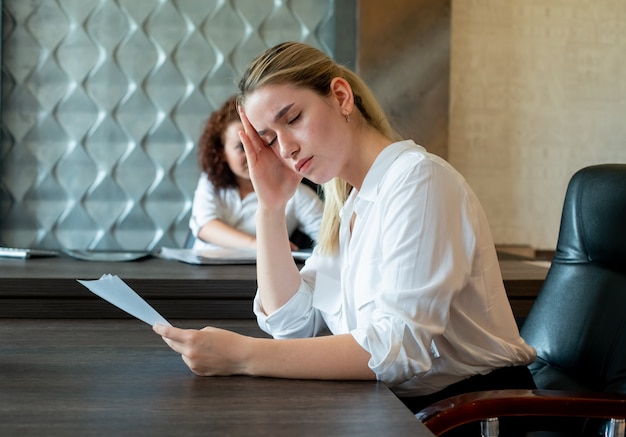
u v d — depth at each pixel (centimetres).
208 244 341
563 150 429
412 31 395
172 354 162
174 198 428
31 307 214
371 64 395
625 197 178
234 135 335
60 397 126
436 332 147
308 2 424
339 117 162
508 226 428
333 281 182
